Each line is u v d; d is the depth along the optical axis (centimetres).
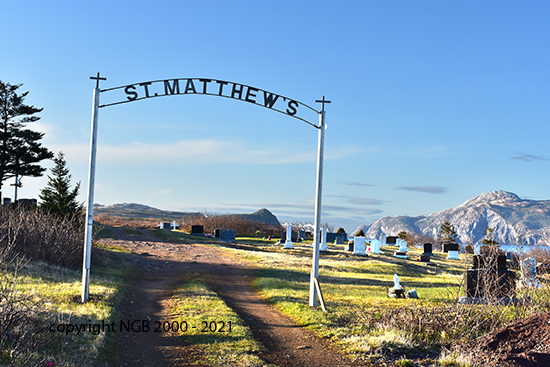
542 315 1059
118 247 3145
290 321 1332
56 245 2002
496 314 1229
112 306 1307
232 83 1498
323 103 1519
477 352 968
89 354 851
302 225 7244
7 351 724
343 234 6050
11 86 5072
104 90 1414
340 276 2530
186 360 909
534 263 1513
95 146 1392
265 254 3459
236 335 1088
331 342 1102
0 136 4962
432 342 1096
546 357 902
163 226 6212
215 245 3950
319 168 1511
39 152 5250
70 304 1238
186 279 2075
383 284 2323
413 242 7481
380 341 1059
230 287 1967
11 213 1980
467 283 1587
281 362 936
